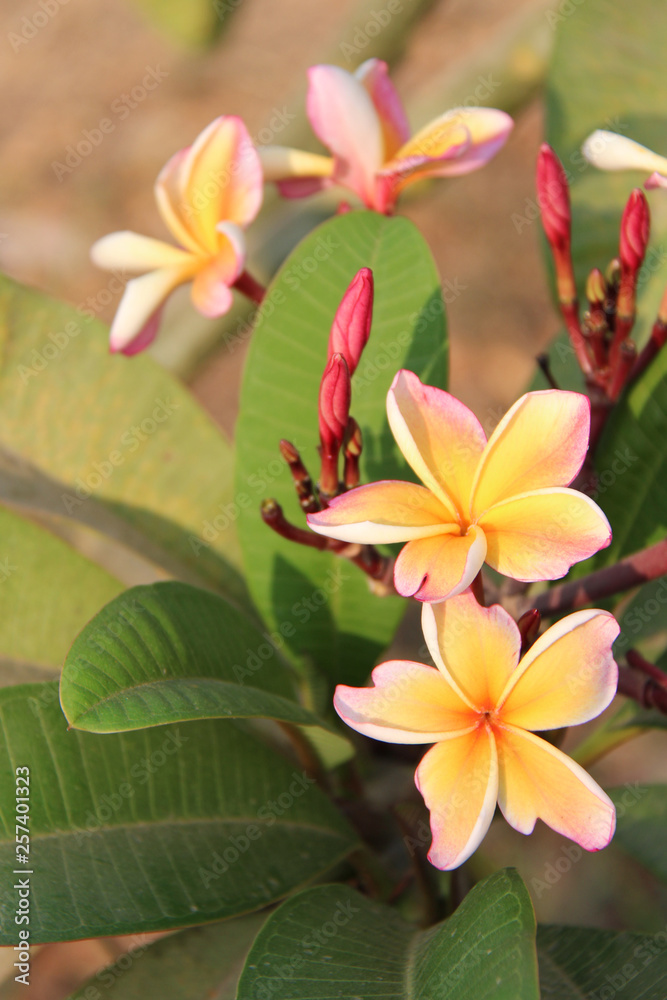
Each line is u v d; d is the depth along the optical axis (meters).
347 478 0.65
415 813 0.68
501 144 0.71
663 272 0.77
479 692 0.59
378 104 0.71
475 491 0.59
